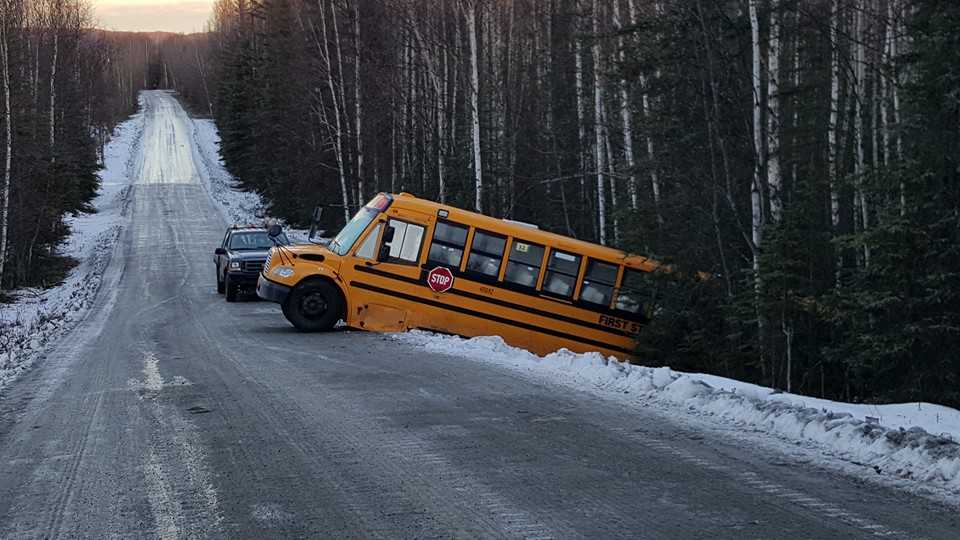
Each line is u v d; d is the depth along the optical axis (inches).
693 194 807.7
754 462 295.9
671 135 847.7
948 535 222.7
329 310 767.1
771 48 769.6
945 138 582.6
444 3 1451.8
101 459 317.4
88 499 267.9
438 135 1593.3
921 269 582.9
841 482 271.0
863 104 948.6
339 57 1694.1
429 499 259.8
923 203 582.9
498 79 1480.1
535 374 496.4
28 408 431.5
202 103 6525.6
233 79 3388.3
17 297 1502.2
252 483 280.2
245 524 240.1
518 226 790.5
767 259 665.0
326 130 1975.9
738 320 711.7
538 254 790.5
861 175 615.5
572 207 1471.5
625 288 800.9
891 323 589.3
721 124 812.0
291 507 254.5
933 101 589.0
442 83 1684.3
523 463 299.1
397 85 1724.9
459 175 1544.0
